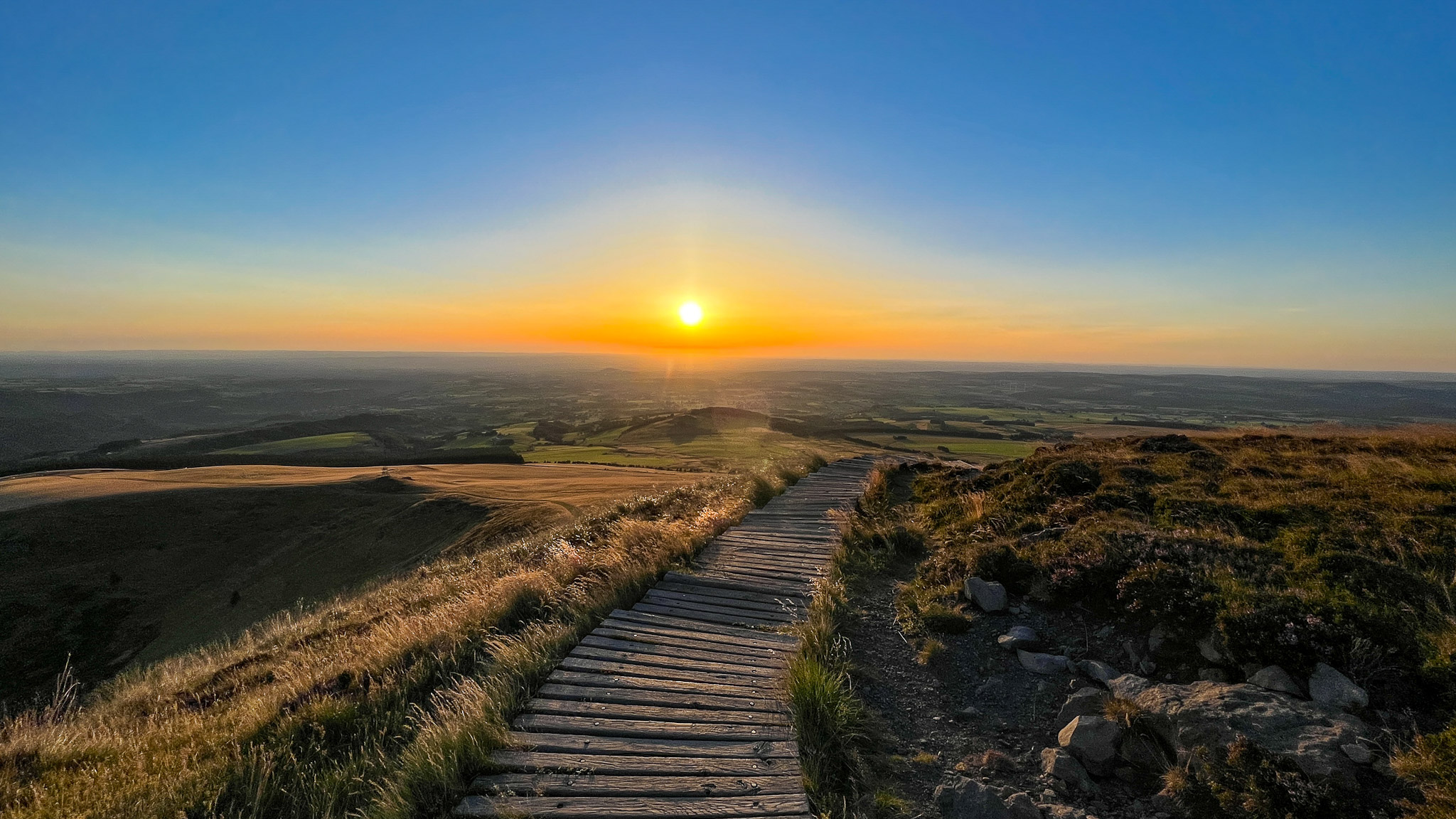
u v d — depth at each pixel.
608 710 5.29
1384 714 4.45
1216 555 6.90
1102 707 5.14
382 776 4.75
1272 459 11.98
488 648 7.23
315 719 5.98
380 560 35.88
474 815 4.02
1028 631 6.60
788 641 6.79
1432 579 5.81
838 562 9.51
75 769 5.40
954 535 10.38
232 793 4.89
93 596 31.70
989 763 4.70
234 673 9.24
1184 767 4.30
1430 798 3.58
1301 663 4.99
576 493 46.91
